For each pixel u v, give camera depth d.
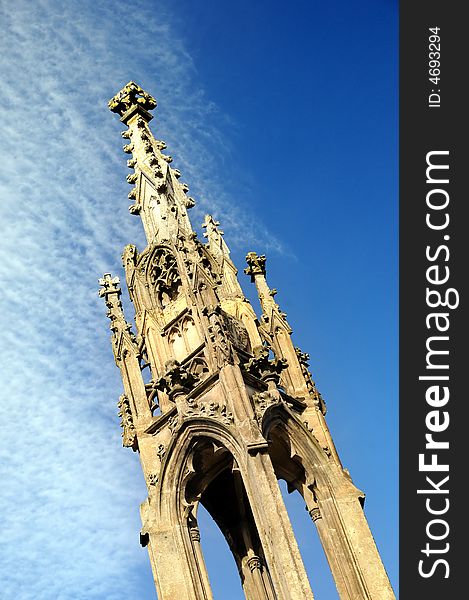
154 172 54.62
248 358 46.81
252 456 41.34
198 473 43.94
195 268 48.88
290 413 44.53
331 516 43.00
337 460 44.75
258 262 52.81
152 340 48.59
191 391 44.56
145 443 45.00
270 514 39.66
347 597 41.09
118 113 59.41
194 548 41.78
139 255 51.41
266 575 45.62
